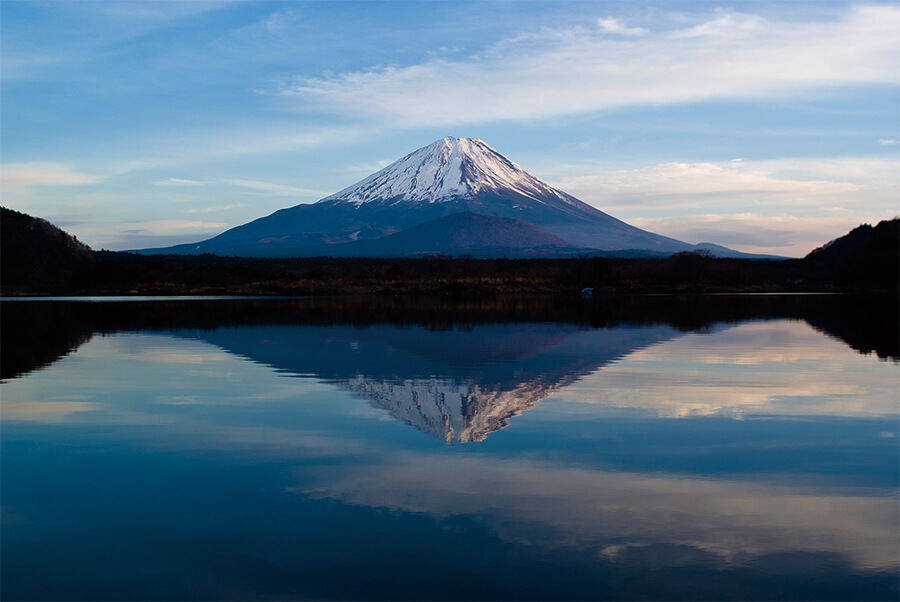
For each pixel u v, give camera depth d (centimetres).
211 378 1585
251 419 1168
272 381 1541
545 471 888
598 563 646
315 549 670
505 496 800
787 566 643
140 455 957
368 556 656
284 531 707
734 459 942
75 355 2008
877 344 2309
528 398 1342
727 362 1852
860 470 897
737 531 712
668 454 962
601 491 818
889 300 5688
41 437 1052
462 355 1978
